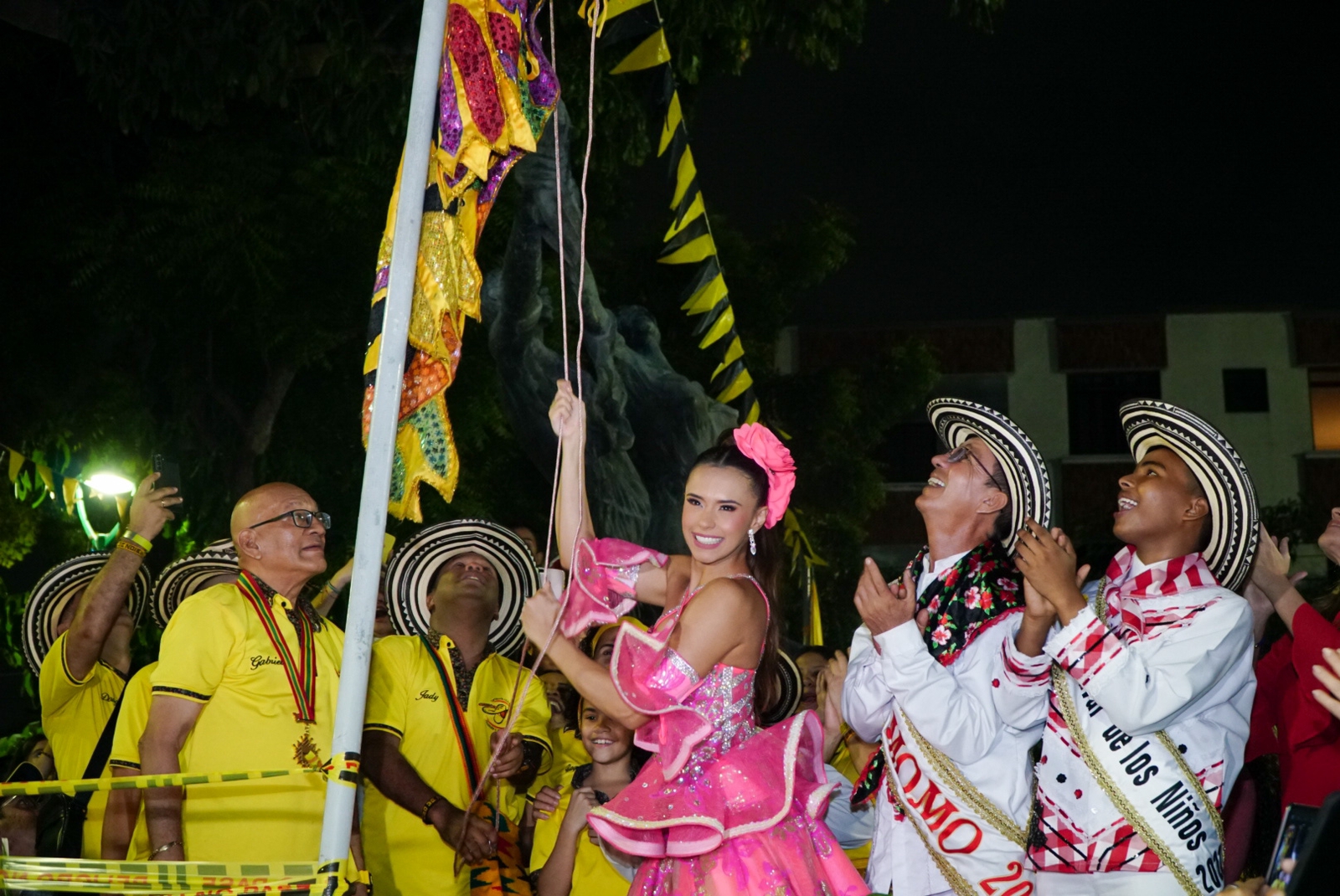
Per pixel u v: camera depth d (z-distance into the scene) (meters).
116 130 12.66
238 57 9.65
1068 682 3.30
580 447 3.36
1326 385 25.19
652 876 3.19
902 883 3.49
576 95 10.60
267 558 3.86
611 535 7.54
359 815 4.06
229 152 11.96
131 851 3.95
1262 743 4.06
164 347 12.48
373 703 4.16
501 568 4.82
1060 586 3.15
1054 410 25.33
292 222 12.13
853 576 17.72
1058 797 3.29
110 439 11.56
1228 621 3.22
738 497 3.21
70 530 11.09
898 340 25.38
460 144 3.06
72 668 4.40
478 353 13.05
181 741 3.65
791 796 3.12
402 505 3.12
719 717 3.13
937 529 3.68
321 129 10.66
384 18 10.53
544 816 4.39
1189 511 3.39
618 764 4.21
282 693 3.76
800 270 17.94
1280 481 25.08
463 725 4.36
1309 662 3.67
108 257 11.73
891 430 25.66
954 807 3.40
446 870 4.26
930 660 3.34
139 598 5.09
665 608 3.38
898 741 3.52
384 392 2.88
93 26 9.95
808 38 11.19
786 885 3.08
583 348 7.66
